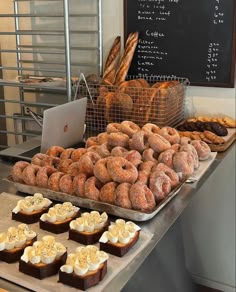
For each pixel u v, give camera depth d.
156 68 2.09
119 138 1.40
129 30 2.10
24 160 1.63
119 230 1.03
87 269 0.89
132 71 2.14
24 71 2.54
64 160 1.38
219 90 2.01
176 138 1.49
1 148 2.62
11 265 0.96
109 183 1.20
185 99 2.08
